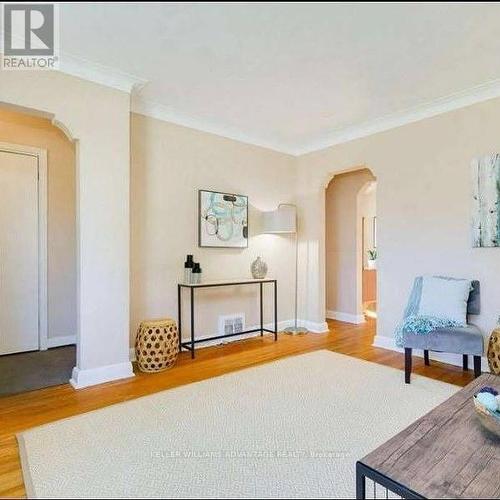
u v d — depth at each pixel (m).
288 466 1.75
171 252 3.64
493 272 3.04
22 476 1.68
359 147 4.11
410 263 3.62
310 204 4.73
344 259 5.46
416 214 3.57
